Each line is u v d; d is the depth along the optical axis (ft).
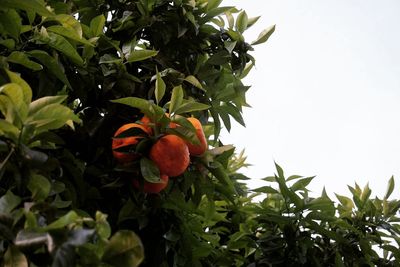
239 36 6.23
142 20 5.96
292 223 6.36
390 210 6.70
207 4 6.26
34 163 3.90
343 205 6.79
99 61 5.46
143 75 5.89
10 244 3.56
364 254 6.49
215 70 6.06
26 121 3.94
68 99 5.42
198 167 5.05
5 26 4.83
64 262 3.27
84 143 5.33
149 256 5.37
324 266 6.47
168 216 5.52
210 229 6.93
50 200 4.28
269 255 6.38
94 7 6.15
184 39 6.08
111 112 5.35
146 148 4.74
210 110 6.06
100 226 3.55
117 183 4.90
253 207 6.61
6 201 3.81
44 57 4.84
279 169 6.25
